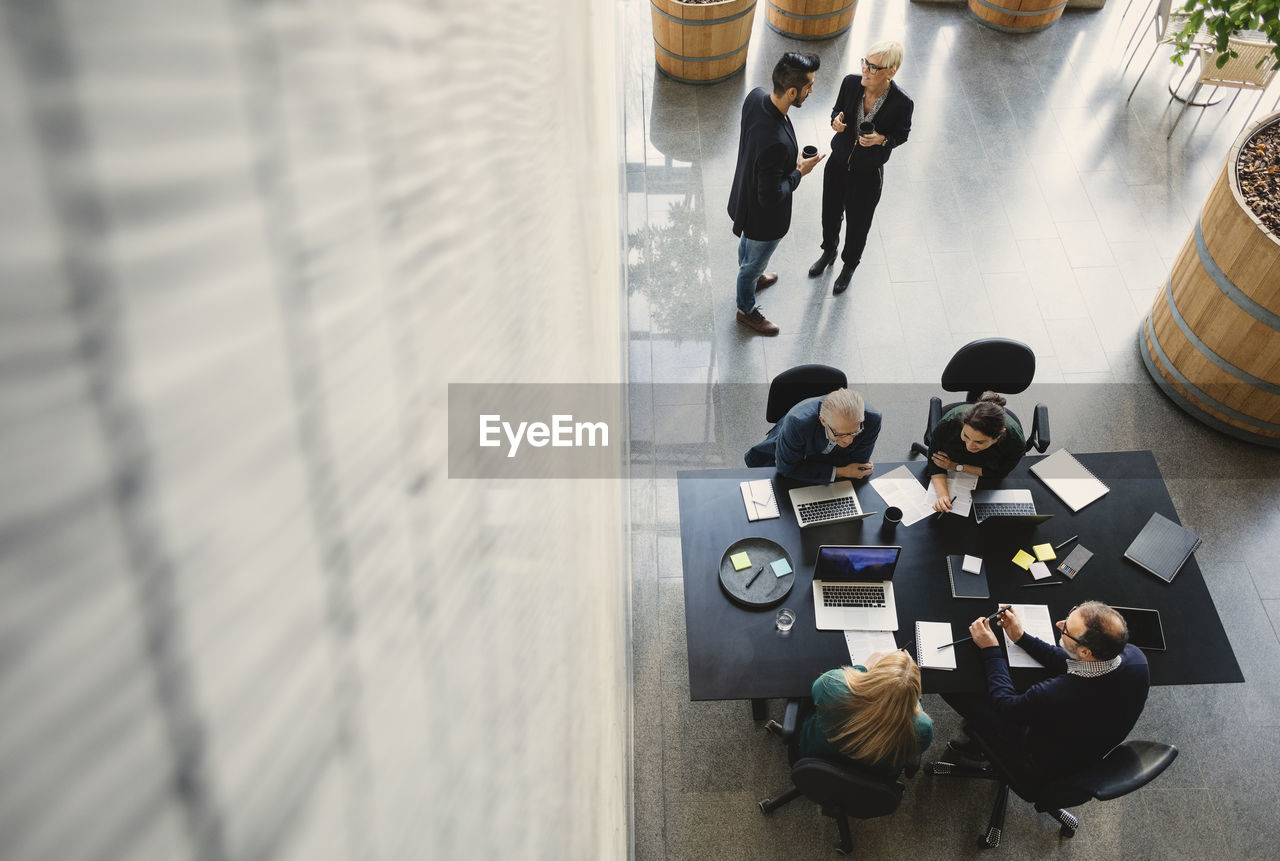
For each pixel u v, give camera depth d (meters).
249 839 0.11
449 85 0.24
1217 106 6.27
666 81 6.56
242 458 0.11
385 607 0.18
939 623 3.36
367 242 0.17
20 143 0.06
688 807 3.57
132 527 0.08
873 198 4.83
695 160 6.03
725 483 3.78
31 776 0.06
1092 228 5.58
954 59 6.71
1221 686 3.82
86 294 0.07
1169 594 3.40
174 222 0.08
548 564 0.42
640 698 3.85
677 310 5.21
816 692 2.96
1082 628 2.90
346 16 0.16
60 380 0.06
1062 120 6.23
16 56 0.05
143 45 0.07
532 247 0.39
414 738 0.20
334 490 0.15
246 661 0.11
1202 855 3.43
